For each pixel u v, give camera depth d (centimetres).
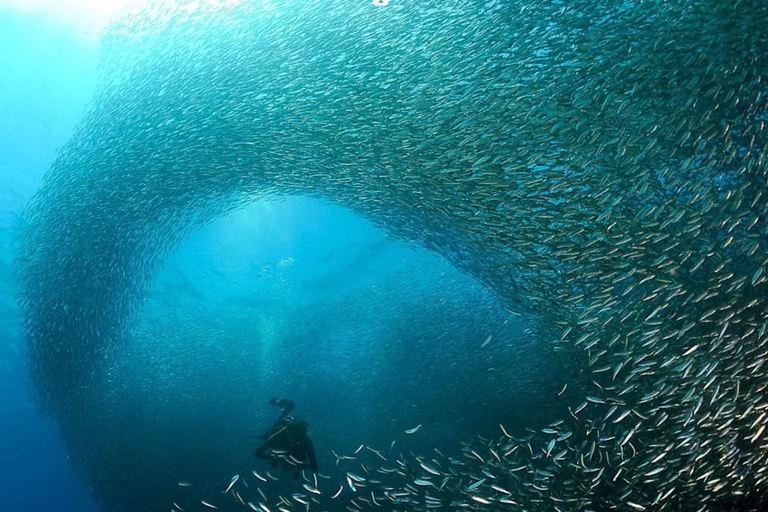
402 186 718
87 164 1006
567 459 508
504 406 825
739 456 421
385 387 1195
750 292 470
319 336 1719
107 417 1281
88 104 1014
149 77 933
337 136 743
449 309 1267
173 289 1906
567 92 577
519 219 557
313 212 1867
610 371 561
